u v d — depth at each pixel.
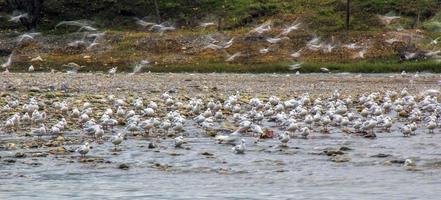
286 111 36.47
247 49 83.00
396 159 23.72
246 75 70.56
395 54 81.00
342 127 31.31
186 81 59.69
